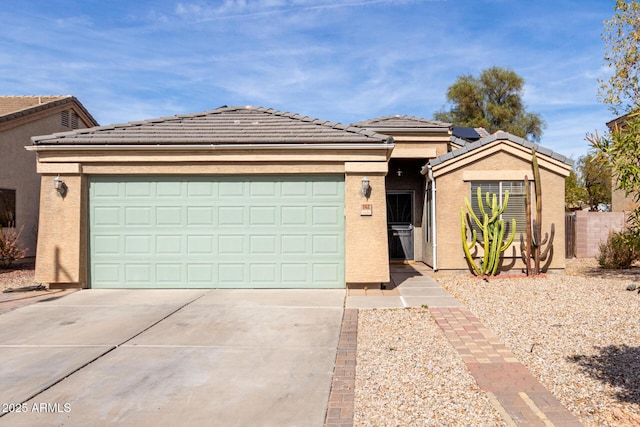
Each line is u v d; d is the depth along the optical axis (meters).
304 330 7.05
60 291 10.15
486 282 11.38
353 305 8.71
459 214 12.82
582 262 15.92
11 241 14.74
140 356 5.87
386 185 15.41
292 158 10.16
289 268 10.35
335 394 4.69
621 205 19.11
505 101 40.03
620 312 8.05
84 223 10.42
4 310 8.41
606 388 4.72
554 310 8.27
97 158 10.27
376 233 10.08
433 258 12.92
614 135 4.02
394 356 5.84
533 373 5.21
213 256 10.40
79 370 5.39
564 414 4.16
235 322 7.52
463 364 5.52
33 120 16.89
